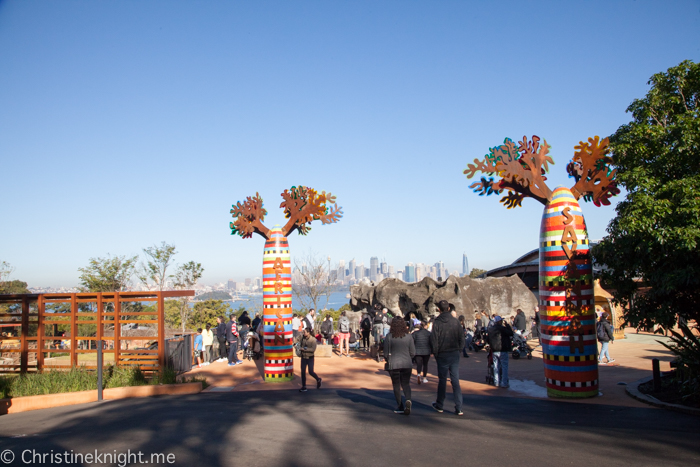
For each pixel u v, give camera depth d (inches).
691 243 336.5
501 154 407.2
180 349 607.8
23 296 549.6
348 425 303.0
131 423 323.0
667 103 438.0
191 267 1390.3
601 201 409.7
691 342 386.6
